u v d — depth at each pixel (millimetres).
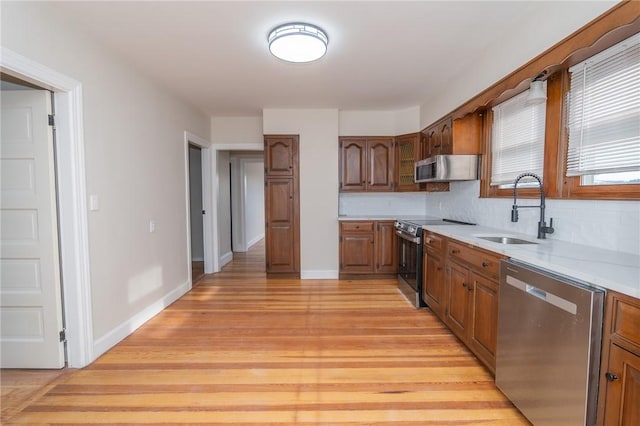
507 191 2732
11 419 1722
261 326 2932
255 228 8523
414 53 2676
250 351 2467
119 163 2631
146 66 2855
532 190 2371
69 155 2127
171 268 3572
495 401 1872
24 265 2146
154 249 3199
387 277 4504
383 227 4441
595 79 1819
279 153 4445
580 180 1959
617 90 1688
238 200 6898
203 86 3404
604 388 1211
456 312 2527
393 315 3184
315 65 2900
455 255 2531
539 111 2330
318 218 4523
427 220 3951
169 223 3525
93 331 2318
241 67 2914
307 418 1732
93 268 2312
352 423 1695
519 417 1741
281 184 4488
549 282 1446
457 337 2680
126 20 2105
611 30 1509
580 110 1931
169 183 3531
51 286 2148
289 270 4582
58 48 2006
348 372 2174
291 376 2127
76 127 2154
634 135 1606
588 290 1235
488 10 2049
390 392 1957
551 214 2230
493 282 1975
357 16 2105
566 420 1357
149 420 1714
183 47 2506
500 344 1855
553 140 2135
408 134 4395
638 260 1521
